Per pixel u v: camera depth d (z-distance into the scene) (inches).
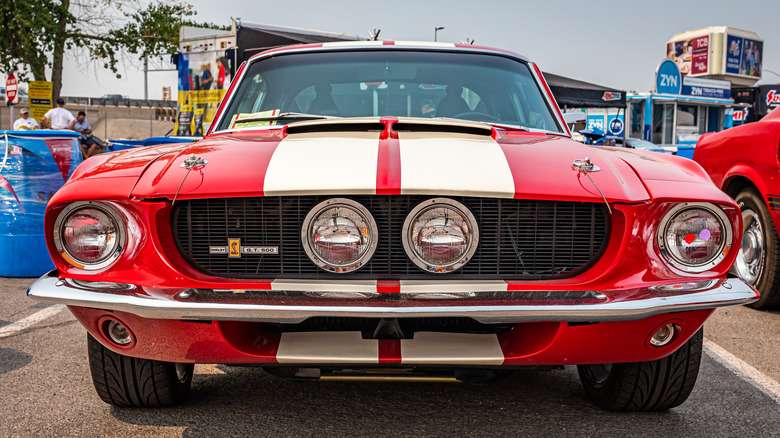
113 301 86.3
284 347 89.1
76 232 90.6
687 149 370.0
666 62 780.0
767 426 103.7
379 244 89.4
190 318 84.8
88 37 767.1
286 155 96.3
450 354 87.2
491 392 119.0
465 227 89.1
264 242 90.5
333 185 87.5
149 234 89.7
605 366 109.7
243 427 102.2
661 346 93.0
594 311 83.9
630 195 89.7
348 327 92.7
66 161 236.5
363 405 112.2
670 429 102.0
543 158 98.2
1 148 230.2
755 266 185.9
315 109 128.3
